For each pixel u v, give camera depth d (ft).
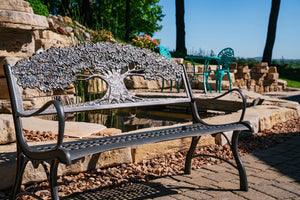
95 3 74.90
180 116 21.27
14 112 6.59
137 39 35.19
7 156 7.96
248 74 41.93
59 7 61.57
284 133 15.69
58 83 7.55
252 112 17.04
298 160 10.99
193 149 9.05
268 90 48.62
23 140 6.39
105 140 7.20
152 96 25.48
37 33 26.12
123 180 8.55
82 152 5.60
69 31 36.78
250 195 7.63
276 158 11.26
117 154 9.30
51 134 11.79
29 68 7.10
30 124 13.42
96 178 8.52
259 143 13.57
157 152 10.51
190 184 8.39
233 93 28.09
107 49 8.68
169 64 9.85
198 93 28.37
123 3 79.20
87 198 7.30
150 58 9.53
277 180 8.80
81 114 20.47
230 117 14.96
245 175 7.89
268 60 70.13
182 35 64.44
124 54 9.00
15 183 6.52
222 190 7.95
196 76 35.60
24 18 16.99
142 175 9.03
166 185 8.30
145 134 7.84
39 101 18.56
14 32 18.02
